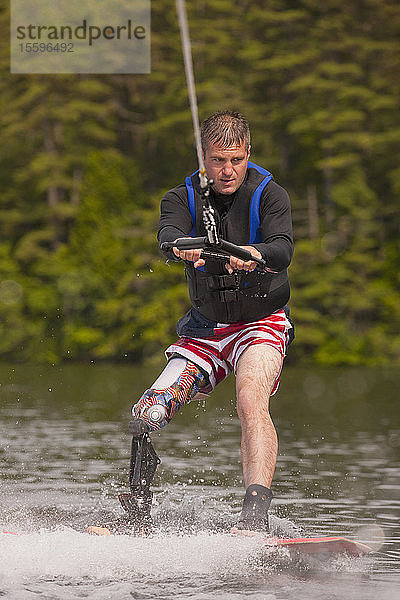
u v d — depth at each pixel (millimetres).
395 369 87062
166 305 98000
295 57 107188
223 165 11859
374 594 9547
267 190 12023
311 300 101812
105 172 106375
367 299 99688
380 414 35281
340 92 105625
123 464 20750
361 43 105688
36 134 115125
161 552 10602
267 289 12320
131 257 101875
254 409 11812
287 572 10367
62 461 21219
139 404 12320
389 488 17406
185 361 12586
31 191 114750
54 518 13938
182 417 34000
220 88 111188
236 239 12055
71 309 101125
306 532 13023
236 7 112750
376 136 104438
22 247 106938
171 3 113000
